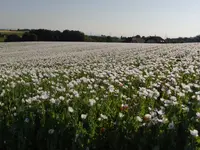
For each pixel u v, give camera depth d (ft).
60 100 17.22
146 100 18.29
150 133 12.34
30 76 35.76
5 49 145.79
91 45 166.30
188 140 11.52
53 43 197.98
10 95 21.22
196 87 22.17
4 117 15.87
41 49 140.56
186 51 75.92
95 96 19.35
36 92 21.98
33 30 267.80
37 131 13.87
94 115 14.88
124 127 13.03
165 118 13.24
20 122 14.65
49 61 73.41
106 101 17.48
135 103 17.53
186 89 20.65
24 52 123.85
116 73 32.19
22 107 16.48
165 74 32.63
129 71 34.17
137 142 12.23
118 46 145.07
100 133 13.05
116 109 15.71
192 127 12.50
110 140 12.69
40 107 15.90
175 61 49.06
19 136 13.57
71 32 266.36
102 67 45.39
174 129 12.15
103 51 105.70
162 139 11.87
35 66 62.80
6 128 14.61
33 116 14.88
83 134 12.75
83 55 89.04
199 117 13.20
